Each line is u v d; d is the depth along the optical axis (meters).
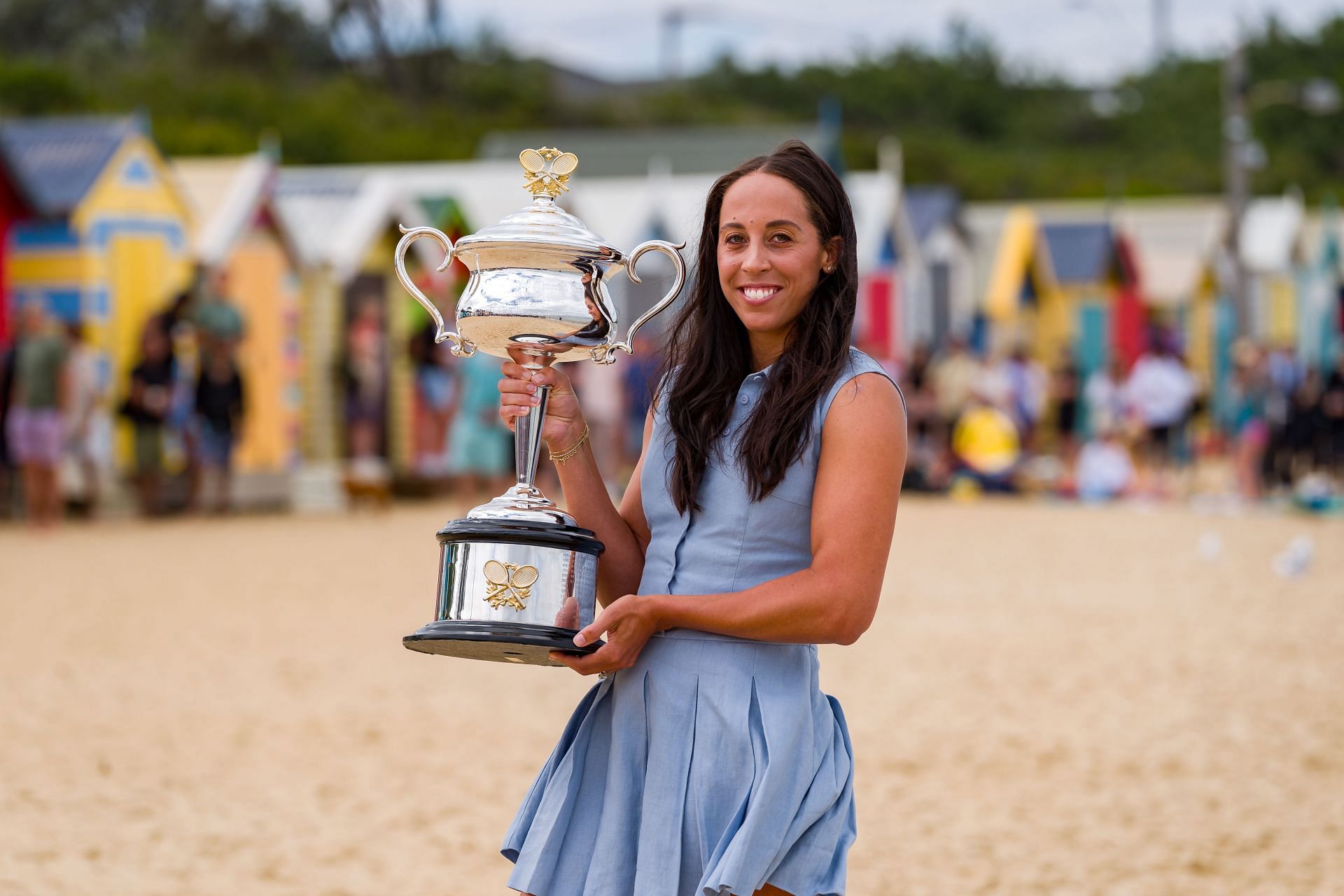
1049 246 44.03
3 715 10.12
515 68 86.56
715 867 3.74
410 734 9.79
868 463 3.85
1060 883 7.07
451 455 22.64
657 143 41.16
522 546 3.90
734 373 4.08
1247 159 40.12
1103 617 14.34
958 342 31.56
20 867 7.14
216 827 7.86
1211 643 13.00
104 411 23.48
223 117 57.78
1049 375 40.31
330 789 8.55
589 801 4.05
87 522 22.75
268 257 26.16
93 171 23.14
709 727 3.87
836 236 4.01
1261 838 7.72
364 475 25.08
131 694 10.84
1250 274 51.09
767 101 99.44
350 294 27.78
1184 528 22.98
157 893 6.86
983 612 14.69
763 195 3.95
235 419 24.03
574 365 27.00
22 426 20.98
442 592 3.96
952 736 9.74
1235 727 10.00
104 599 15.07
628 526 4.32
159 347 23.11
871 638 13.23
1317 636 13.32
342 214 27.69
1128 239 44.81
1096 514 25.50
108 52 72.81
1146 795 8.48
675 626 3.88
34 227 23.28
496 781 8.74
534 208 4.10
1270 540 21.31
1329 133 95.38
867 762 9.13
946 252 40.91
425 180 31.66
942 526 23.27
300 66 77.19
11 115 51.09
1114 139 99.12
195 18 76.69
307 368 27.06
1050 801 8.38
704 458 4.00
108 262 23.58
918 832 7.84
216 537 21.06
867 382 3.91
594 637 3.83
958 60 103.31
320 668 11.83
